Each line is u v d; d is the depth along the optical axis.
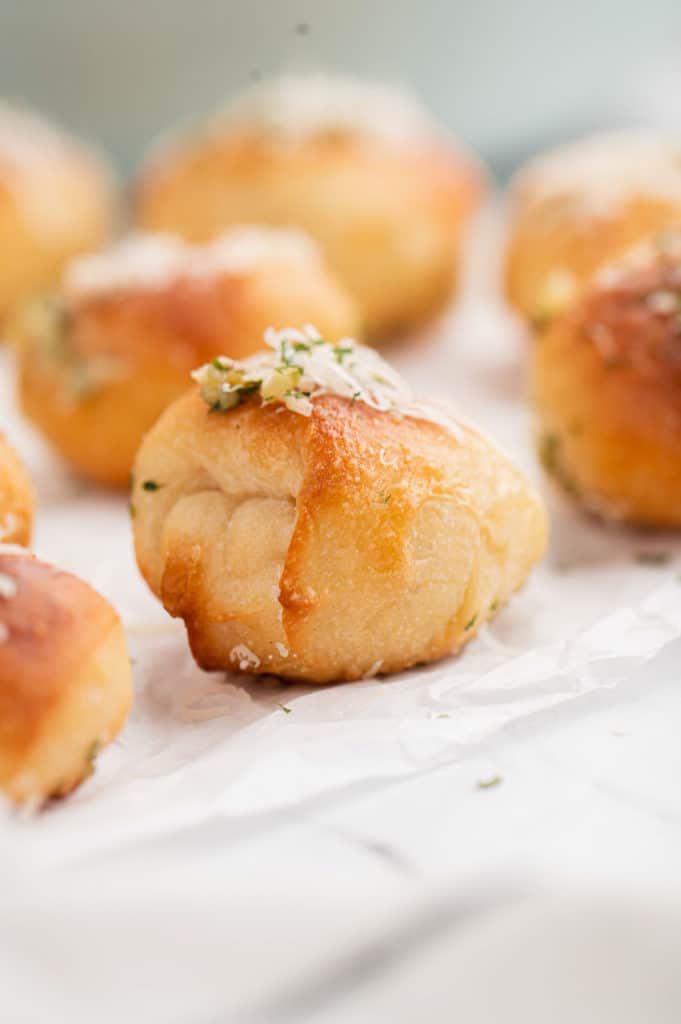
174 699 0.30
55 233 0.50
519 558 0.31
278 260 0.39
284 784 0.27
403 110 0.51
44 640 0.27
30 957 0.24
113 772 0.28
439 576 0.30
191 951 0.24
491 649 0.31
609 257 0.43
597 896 0.25
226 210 0.47
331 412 0.30
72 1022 0.23
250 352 0.37
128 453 0.38
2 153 0.51
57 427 0.38
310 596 0.29
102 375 0.38
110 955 0.24
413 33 0.60
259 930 0.24
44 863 0.25
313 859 0.26
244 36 0.59
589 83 0.61
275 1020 0.24
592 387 0.35
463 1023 0.24
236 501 0.30
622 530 0.36
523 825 0.26
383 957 0.24
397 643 0.30
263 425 0.30
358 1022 0.24
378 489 0.29
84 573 0.34
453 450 0.30
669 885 0.25
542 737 0.28
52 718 0.27
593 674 0.30
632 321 0.36
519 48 0.60
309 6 0.59
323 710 0.29
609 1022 0.24
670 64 0.60
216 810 0.26
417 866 0.25
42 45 0.59
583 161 0.47
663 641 0.30
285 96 0.50
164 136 0.60
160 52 0.60
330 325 0.39
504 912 0.25
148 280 0.38
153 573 0.31
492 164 0.62
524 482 0.31
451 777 0.27
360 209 0.46
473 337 0.48
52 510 0.38
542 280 0.44
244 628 0.30
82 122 0.61
